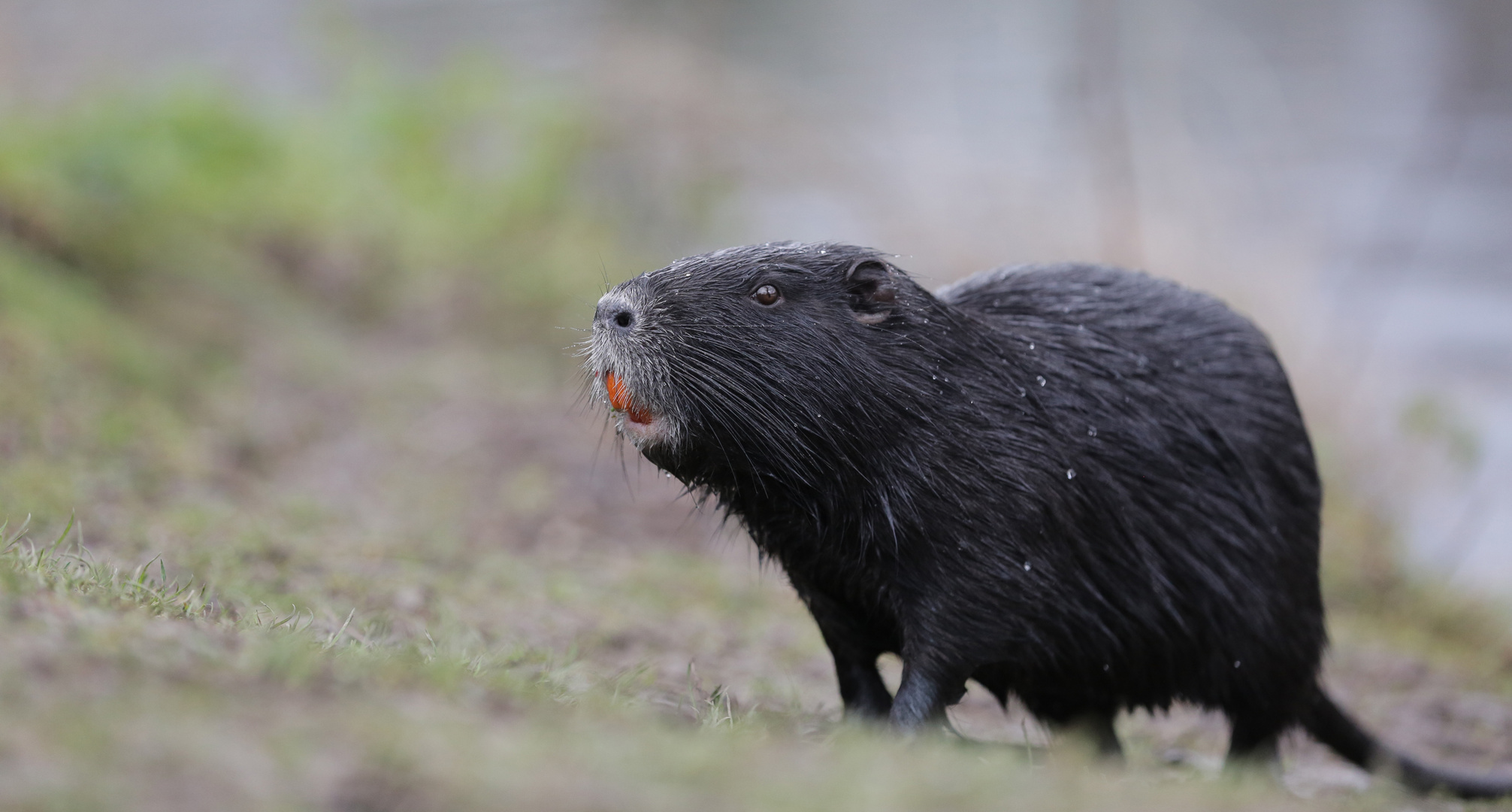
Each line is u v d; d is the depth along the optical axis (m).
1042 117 27.88
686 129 27.17
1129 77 24.52
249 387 17.31
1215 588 8.15
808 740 6.64
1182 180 21.52
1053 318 8.18
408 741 4.55
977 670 8.00
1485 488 18.28
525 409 18.80
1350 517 17.06
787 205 25.95
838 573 7.72
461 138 27.31
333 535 12.52
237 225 22.56
